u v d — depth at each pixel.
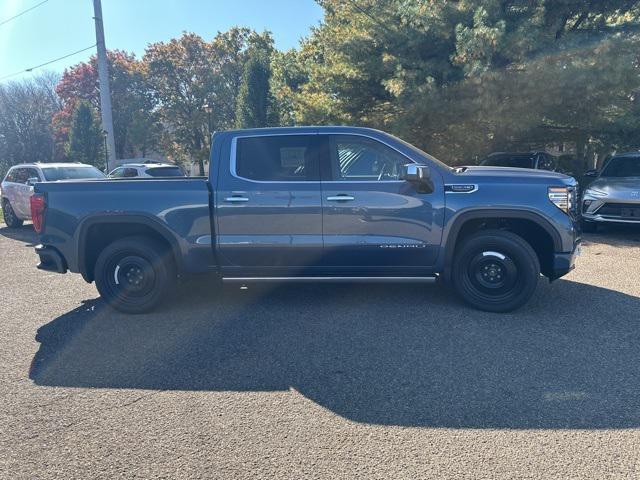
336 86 15.59
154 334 4.86
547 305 5.49
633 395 3.48
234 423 3.24
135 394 3.65
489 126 13.42
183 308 5.64
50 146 50.69
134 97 44.31
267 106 25.11
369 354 4.25
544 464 2.76
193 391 3.68
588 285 6.30
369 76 14.82
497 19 11.65
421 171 4.70
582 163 15.98
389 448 2.93
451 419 3.23
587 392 3.54
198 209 5.25
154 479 2.69
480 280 5.22
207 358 4.26
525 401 3.43
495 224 5.45
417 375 3.84
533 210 5.00
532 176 5.13
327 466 2.77
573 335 4.59
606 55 10.78
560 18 12.35
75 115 34.12
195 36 42.16
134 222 5.31
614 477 2.64
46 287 6.85
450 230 5.11
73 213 5.36
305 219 5.17
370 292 6.09
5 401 3.58
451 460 2.80
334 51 15.50
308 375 3.89
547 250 5.29
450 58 12.14
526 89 11.09
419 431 3.10
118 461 2.85
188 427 3.20
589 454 2.84
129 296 5.43
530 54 11.33
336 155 5.23
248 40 42.56
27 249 10.09
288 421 3.25
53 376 3.98
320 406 3.43
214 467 2.78
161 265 5.36
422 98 12.01
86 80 46.28
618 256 7.99
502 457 2.82
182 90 43.72
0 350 4.53
